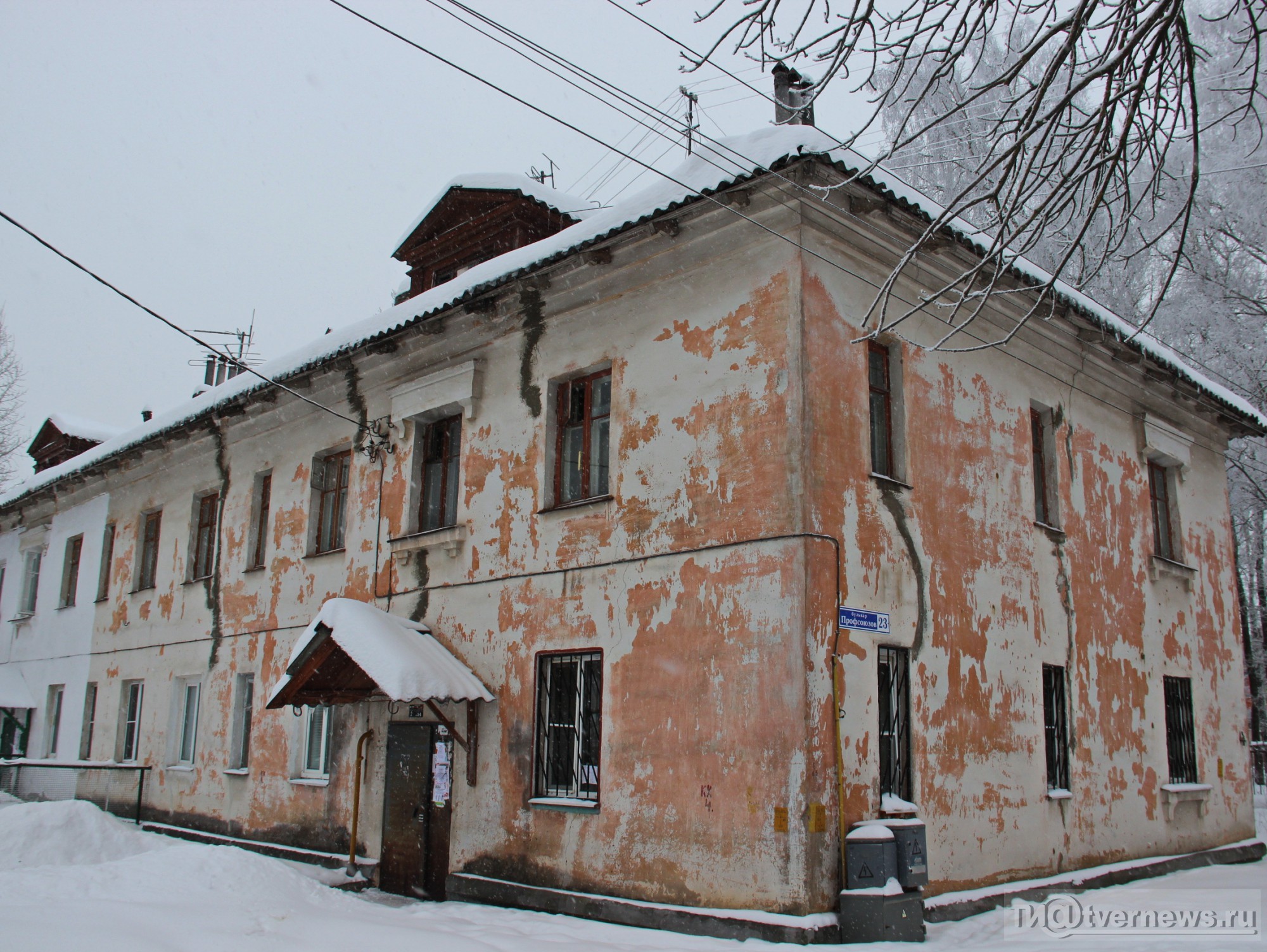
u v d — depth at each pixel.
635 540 9.74
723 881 8.31
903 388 9.87
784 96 10.97
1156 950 7.09
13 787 19.44
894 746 8.97
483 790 10.59
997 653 10.27
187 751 15.82
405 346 12.76
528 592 10.68
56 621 19.98
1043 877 10.17
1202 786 13.11
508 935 8.12
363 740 12.27
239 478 15.76
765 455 8.86
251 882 8.57
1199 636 14.13
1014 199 6.14
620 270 10.40
